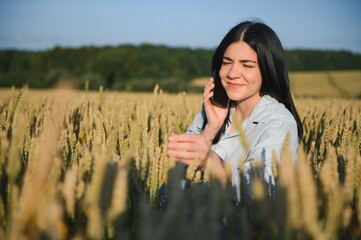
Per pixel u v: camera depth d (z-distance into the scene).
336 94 41.59
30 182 0.97
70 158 1.59
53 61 64.06
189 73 63.75
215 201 0.94
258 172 1.18
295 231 0.89
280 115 2.08
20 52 65.31
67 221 1.07
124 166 1.10
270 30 2.19
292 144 1.98
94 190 0.96
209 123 2.34
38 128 2.03
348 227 1.10
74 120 2.92
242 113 2.34
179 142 1.53
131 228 1.13
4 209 1.11
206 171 1.27
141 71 61.38
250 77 2.16
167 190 1.12
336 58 63.25
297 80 52.28
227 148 2.24
